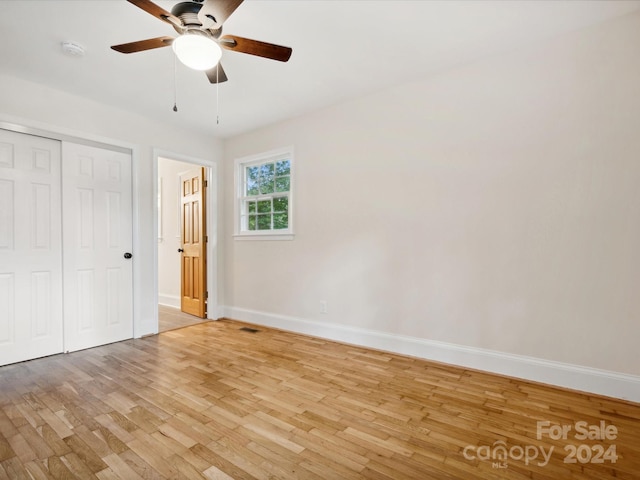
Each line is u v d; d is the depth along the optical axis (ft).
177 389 7.56
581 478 4.78
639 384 6.92
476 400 7.06
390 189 10.16
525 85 8.09
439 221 9.31
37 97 9.55
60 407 6.72
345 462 5.09
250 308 13.93
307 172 12.05
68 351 10.10
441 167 9.27
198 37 5.63
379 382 7.97
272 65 8.75
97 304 10.79
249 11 6.68
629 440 5.67
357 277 10.84
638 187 6.95
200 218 14.70
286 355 9.87
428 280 9.49
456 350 9.03
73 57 8.20
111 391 7.45
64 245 10.07
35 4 6.35
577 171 7.52
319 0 6.37
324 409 6.68
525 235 8.12
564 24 7.23
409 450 5.39
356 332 10.82
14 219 9.18
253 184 14.28
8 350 9.05
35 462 5.05
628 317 7.04
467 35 7.57
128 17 6.76
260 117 12.32
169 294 17.53
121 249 11.39
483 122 8.65
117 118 11.30
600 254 7.30
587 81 7.41
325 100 10.98
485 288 8.64
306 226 12.10
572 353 7.59
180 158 13.21
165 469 4.91
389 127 10.17
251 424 6.12
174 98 10.66
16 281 9.21
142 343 11.07
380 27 7.24
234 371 8.64
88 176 10.61
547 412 6.57
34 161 9.55
